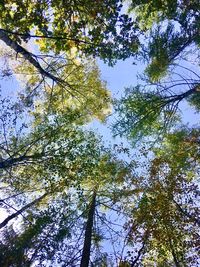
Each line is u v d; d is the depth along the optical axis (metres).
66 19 9.53
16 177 13.44
